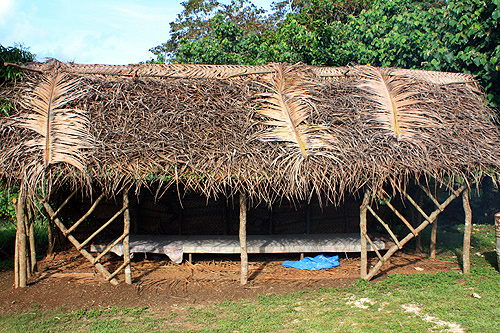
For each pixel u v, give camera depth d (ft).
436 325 18.21
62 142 22.04
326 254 30.07
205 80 28.22
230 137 23.72
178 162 21.88
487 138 26.02
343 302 21.34
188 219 31.48
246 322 19.02
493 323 18.28
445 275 25.17
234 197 31.04
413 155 23.20
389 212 32.40
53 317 19.80
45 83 26.17
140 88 26.53
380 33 42.52
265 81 28.81
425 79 30.25
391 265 27.63
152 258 28.89
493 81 31.30
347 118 25.62
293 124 24.84
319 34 44.55
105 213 31.01
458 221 41.83
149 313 20.36
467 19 32.32
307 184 21.39
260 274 25.93
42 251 30.68
